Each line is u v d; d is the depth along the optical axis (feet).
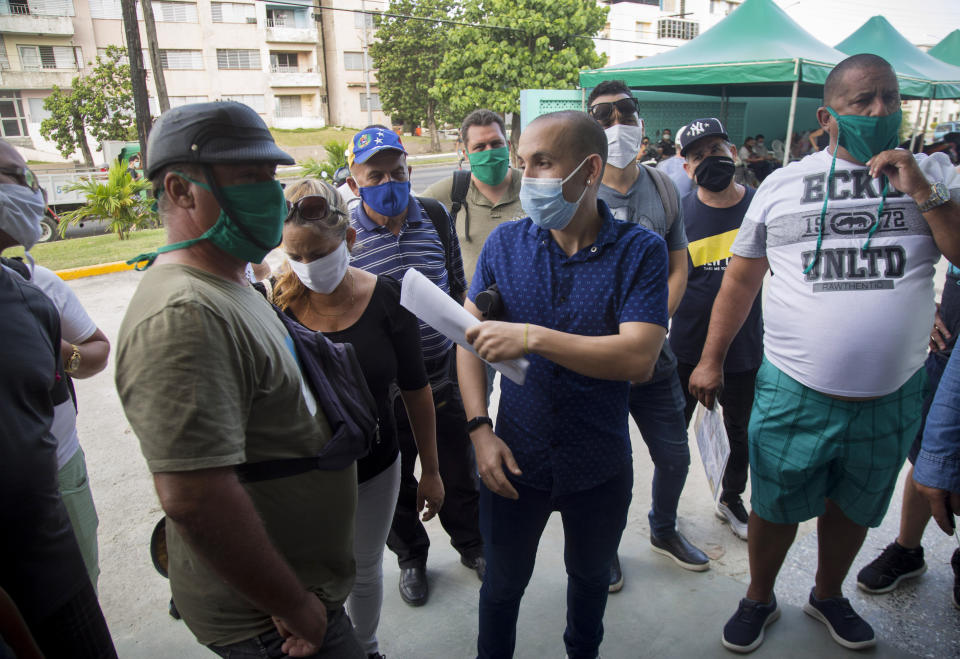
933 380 7.91
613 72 37.42
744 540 9.10
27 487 4.37
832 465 6.72
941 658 6.95
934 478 5.74
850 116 5.80
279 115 133.90
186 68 120.88
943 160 6.12
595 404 5.53
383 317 6.14
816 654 7.04
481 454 5.56
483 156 9.56
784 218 6.42
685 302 8.98
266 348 3.87
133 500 10.46
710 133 8.38
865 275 6.06
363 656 4.68
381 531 6.34
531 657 7.11
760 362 8.89
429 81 119.24
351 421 4.50
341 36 137.80
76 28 109.81
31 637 3.85
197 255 3.81
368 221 8.05
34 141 109.60
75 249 34.81
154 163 3.64
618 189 8.13
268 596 3.65
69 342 6.63
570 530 6.02
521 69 75.15
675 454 8.12
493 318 5.80
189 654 7.30
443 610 7.95
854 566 8.50
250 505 3.57
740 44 34.47
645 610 7.79
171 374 3.28
